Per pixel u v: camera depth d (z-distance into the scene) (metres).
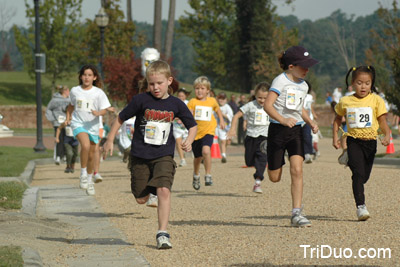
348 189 26.22
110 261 14.34
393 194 24.06
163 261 14.22
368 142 19.20
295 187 18.19
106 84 84.31
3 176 34.75
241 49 180.62
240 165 42.75
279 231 17.28
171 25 123.12
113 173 39.69
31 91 152.25
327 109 128.00
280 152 18.80
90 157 26.94
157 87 16.20
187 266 13.64
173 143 16.53
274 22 177.88
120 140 35.03
